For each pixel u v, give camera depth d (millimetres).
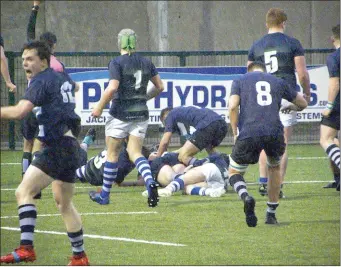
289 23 75562
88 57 61125
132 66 34562
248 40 75375
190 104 57000
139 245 27422
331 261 25109
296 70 35406
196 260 25250
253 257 25609
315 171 46938
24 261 23906
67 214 23875
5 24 72250
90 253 26312
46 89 23266
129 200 36781
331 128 35594
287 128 36625
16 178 44844
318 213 33125
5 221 32125
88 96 56469
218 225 30688
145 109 34969
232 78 57250
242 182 28891
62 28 73688
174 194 38188
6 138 59281
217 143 38781
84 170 39125
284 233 29172
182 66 58969
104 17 74312
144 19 74688
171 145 58938
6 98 58875
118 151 35469
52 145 23641
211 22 74625
